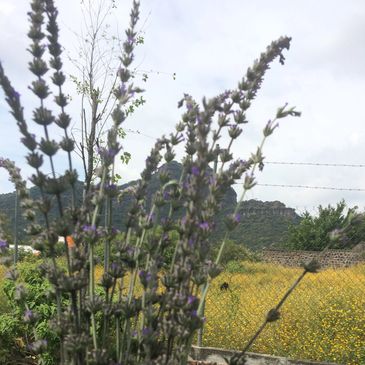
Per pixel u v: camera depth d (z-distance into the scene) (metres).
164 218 2.26
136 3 2.50
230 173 2.21
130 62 2.44
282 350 5.56
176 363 1.97
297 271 10.88
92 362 2.04
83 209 2.20
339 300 7.05
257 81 2.41
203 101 2.10
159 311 2.18
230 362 2.20
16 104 2.04
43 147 2.09
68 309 2.19
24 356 4.35
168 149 2.40
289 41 2.38
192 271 2.11
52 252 2.13
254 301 7.39
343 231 2.13
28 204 2.29
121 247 2.22
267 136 2.22
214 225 2.13
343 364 5.15
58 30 2.34
